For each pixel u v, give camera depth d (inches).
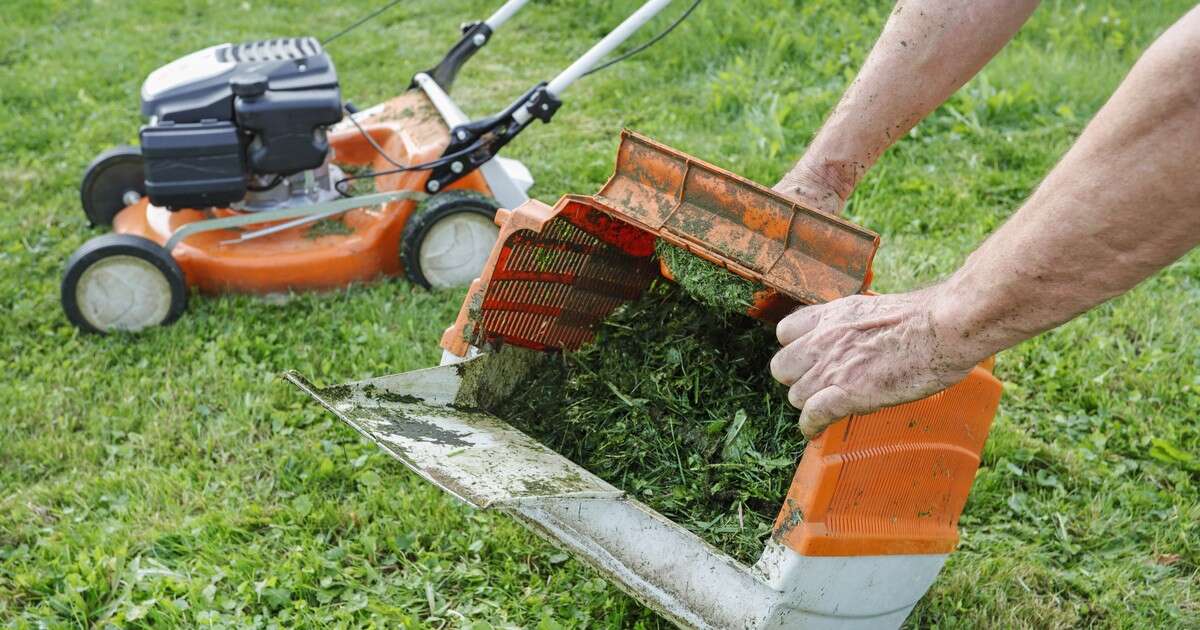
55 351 159.3
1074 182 61.9
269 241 173.8
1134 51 272.4
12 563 116.3
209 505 125.6
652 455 104.7
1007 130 237.8
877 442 86.6
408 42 319.9
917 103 99.4
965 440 95.8
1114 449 142.4
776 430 101.1
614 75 282.7
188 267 169.0
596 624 108.1
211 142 159.0
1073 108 243.4
